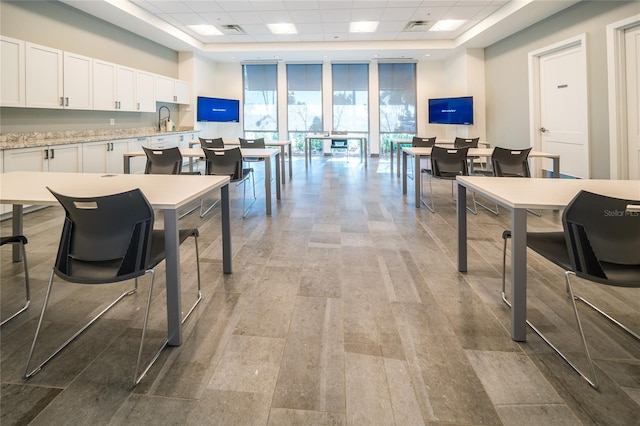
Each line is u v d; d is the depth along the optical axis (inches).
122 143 232.8
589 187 80.9
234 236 137.8
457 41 338.3
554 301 85.0
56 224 153.3
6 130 184.1
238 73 422.9
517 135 293.1
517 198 69.5
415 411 52.1
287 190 232.1
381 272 103.3
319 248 123.9
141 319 78.5
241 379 59.1
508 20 255.0
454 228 147.8
